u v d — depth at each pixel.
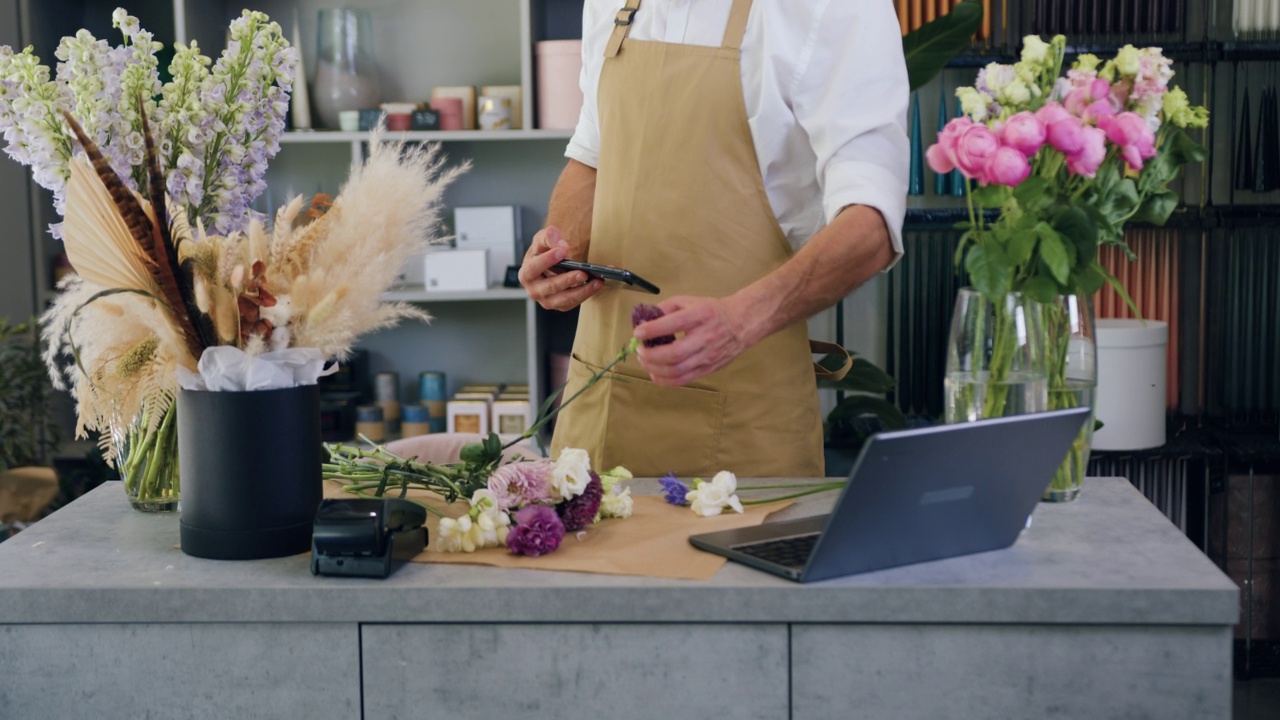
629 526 1.36
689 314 1.42
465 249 3.51
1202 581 1.14
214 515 1.26
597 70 1.99
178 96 1.53
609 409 1.87
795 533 1.30
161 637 1.17
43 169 1.49
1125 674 1.13
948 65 3.31
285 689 1.17
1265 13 3.27
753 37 1.76
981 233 1.39
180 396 1.28
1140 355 3.12
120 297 1.26
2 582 1.18
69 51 1.48
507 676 1.16
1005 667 1.14
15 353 3.36
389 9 3.77
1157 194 1.47
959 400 1.42
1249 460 3.17
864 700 1.15
